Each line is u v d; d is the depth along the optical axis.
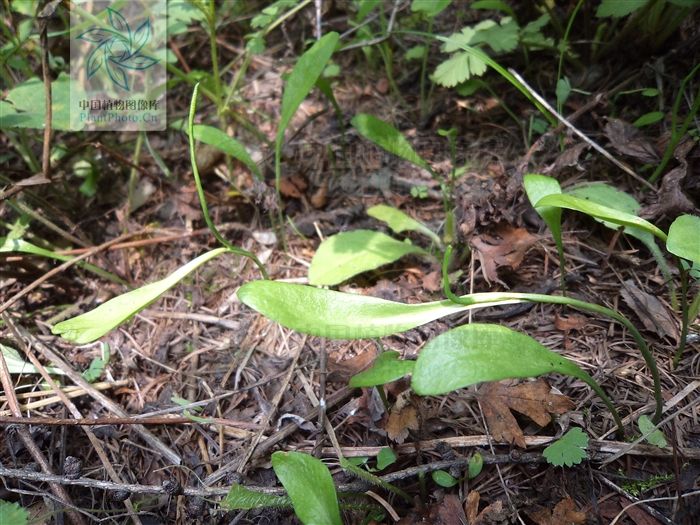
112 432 0.21
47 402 0.22
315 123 0.33
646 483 0.17
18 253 0.25
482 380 0.14
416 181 0.29
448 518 0.17
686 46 0.27
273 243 0.28
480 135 0.30
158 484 0.20
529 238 0.24
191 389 0.22
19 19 0.33
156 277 0.27
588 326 0.22
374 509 0.18
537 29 0.30
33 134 0.31
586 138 0.25
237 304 0.26
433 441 0.19
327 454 0.19
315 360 0.22
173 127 0.32
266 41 0.38
